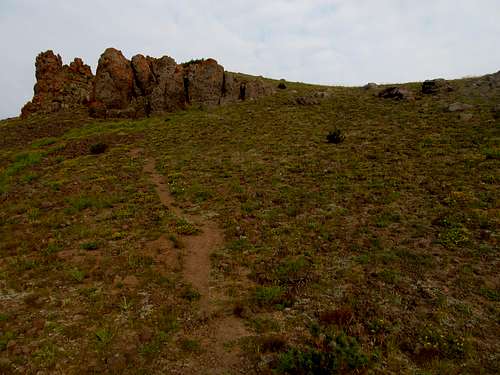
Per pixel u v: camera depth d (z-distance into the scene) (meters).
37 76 56.66
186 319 10.03
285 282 11.83
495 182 18.73
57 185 24.27
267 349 8.67
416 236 14.34
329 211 17.69
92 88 54.44
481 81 41.19
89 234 16.17
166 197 21.77
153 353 8.52
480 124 29.34
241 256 13.80
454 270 11.86
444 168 21.72
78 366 8.12
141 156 31.83
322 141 31.48
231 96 52.44
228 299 11.05
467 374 7.72
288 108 45.69
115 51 51.75
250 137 35.03
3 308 10.65
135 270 12.79
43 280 12.34
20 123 47.88
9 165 30.75
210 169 26.70
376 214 16.72
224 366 8.18
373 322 9.53
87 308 10.52
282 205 19.00
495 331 9.14
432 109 36.41
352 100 45.84
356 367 7.78
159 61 54.22
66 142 37.16
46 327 9.55
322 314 9.90
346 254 13.42
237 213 18.36
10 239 16.09
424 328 9.26
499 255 12.50
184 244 15.11
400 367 7.99
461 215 15.53
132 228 16.94
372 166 23.73
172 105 49.62
